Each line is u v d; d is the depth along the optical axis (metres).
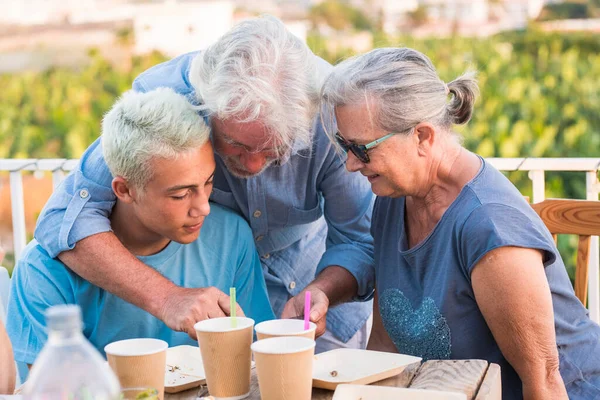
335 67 2.01
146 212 2.01
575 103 4.90
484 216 1.92
